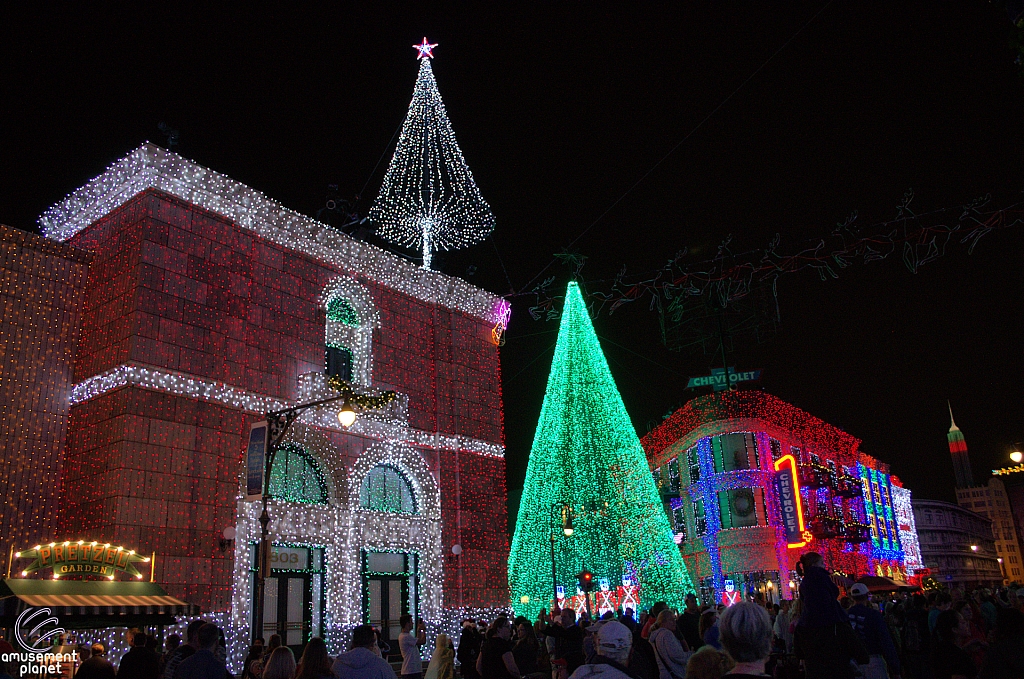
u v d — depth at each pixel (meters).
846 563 52.56
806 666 8.55
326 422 28.84
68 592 18.81
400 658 29.02
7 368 23.61
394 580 30.61
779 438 51.03
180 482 24.02
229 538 24.31
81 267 25.98
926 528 126.38
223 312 26.67
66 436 24.48
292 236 29.72
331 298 30.92
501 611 33.84
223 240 27.30
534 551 34.56
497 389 37.91
